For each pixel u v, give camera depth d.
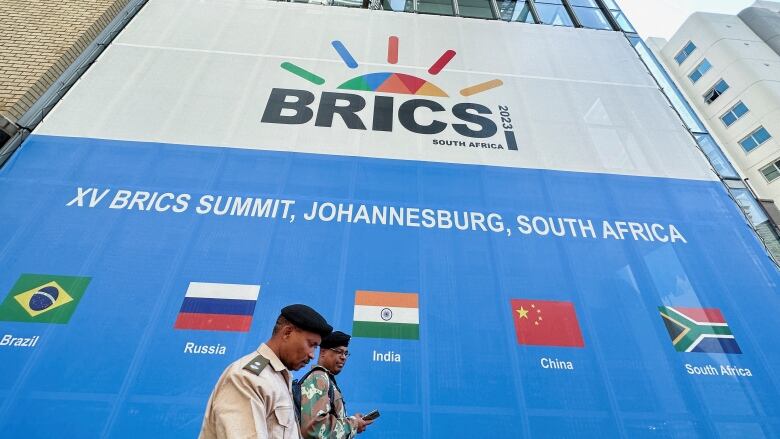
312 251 4.66
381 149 5.68
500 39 7.50
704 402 3.91
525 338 4.22
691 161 5.93
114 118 5.55
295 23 7.30
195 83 6.11
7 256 4.25
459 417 3.73
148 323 3.99
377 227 4.93
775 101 16.25
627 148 6.00
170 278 4.30
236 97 6.03
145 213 4.76
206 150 5.39
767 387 4.01
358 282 4.47
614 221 5.20
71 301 4.05
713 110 18.50
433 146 5.79
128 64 6.22
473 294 4.49
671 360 4.15
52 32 6.30
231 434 1.26
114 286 4.19
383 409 3.73
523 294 4.52
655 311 4.47
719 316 4.46
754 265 4.87
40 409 3.46
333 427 1.89
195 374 3.75
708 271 4.80
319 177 5.30
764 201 7.98
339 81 6.42
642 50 7.92
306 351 1.62
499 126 6.11
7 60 5.81
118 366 3.73
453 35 7.47
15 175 4.83
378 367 3.95
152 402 3.57
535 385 3.94
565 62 7.18
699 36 19.67
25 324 3.88
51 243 4.40
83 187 4.86
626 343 4.24
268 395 1.39
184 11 7.20
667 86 7.27
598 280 4.68
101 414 3.48
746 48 18.19
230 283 4.33
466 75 6.76
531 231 5.05
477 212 5.17
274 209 4.96
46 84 5.74
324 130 5.80
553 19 8.48
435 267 4.66
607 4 8.77
